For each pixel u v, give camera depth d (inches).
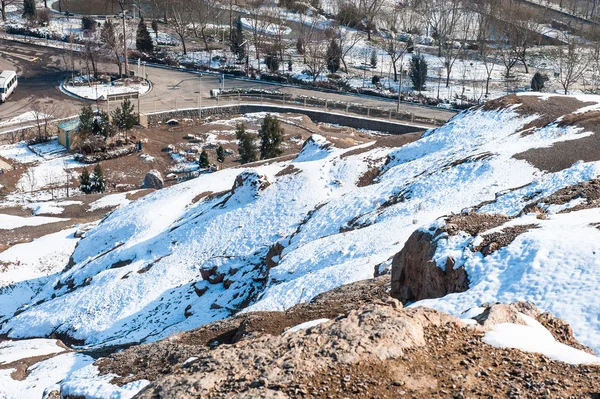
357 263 1327.5
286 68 4793.3
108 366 944.3
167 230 2222.0
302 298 1243.2
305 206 2057.1
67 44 5002.5
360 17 5472.4
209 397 554.9
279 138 3257.9
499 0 5128.0
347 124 4052.7
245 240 1974.7
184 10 5270.7
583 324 750.5
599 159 1684.3
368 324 637.9
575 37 5270.7
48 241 2534.5
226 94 4288.9
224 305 1625.2
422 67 4355.3
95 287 1984.5
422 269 1007.0
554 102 2258.9
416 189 1786.4
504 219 1078.4
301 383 554.9
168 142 3715.6
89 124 3501.5
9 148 3545.8
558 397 547.8
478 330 669.3
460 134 2215.8
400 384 557.0
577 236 912.3
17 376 1321.4
